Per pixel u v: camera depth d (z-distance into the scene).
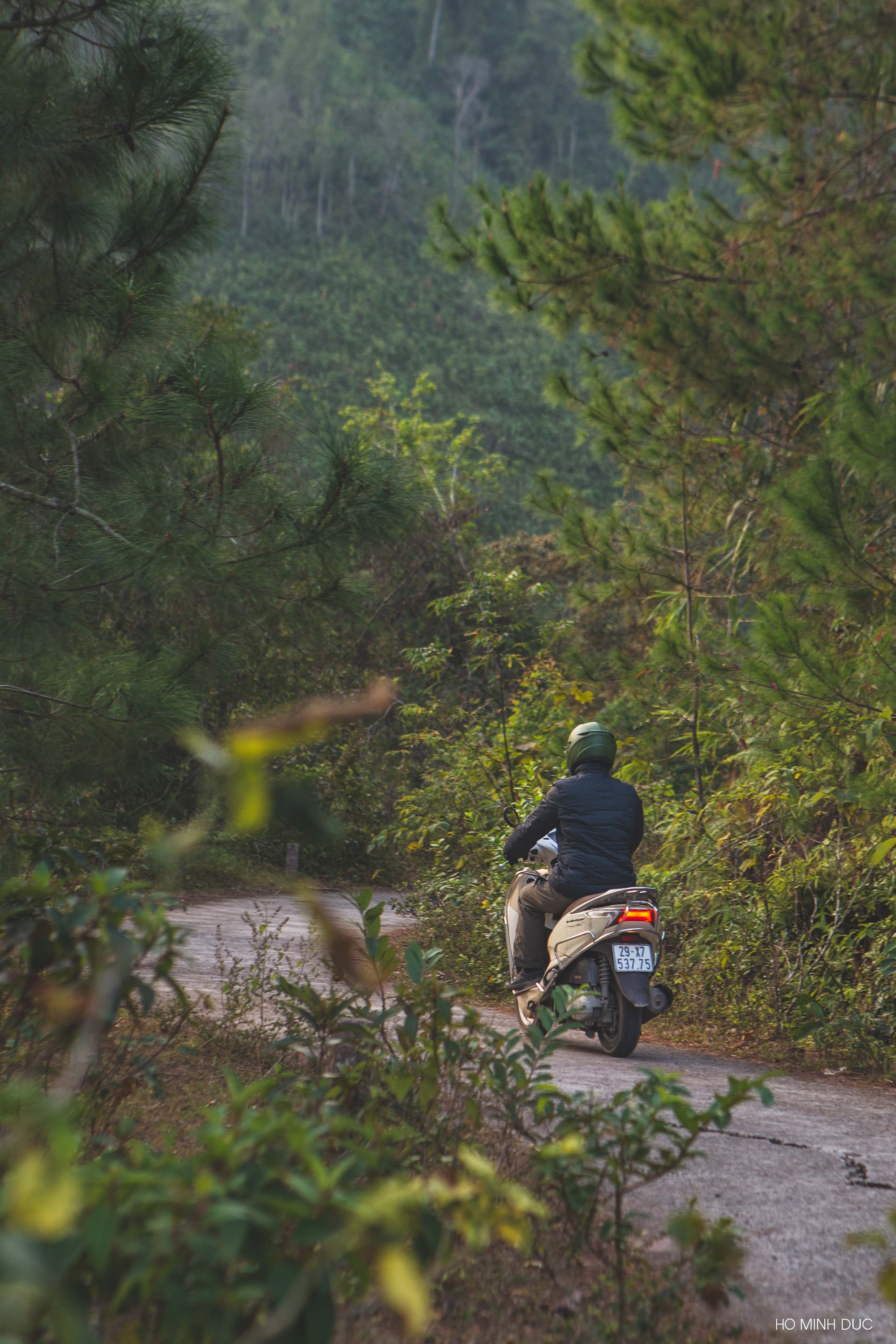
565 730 12.12
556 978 7.07
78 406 6.47
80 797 7.30
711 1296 2.81
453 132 179.75
